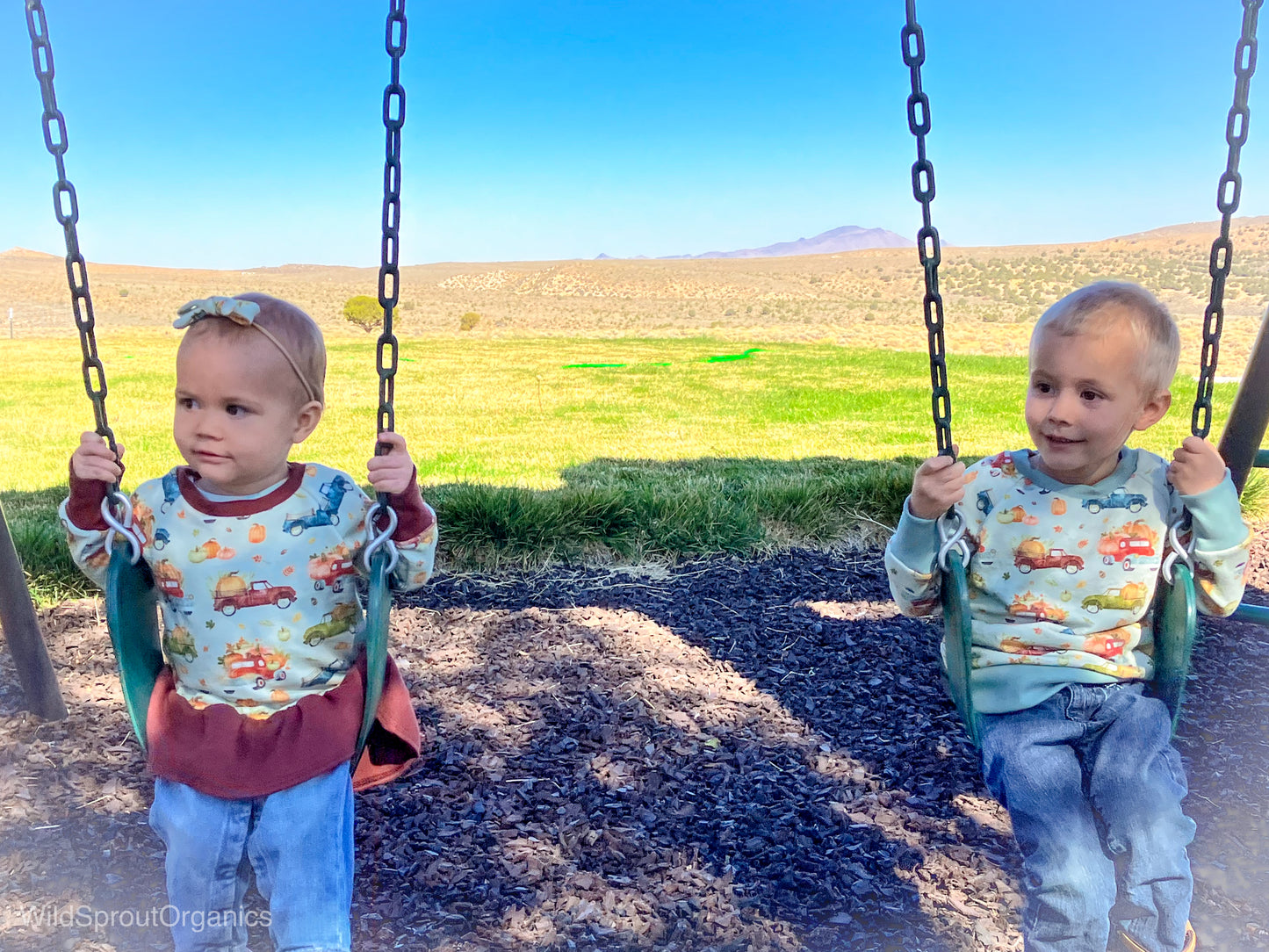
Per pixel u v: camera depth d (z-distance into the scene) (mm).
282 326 820
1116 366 850
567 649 1729
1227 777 1289
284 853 806
